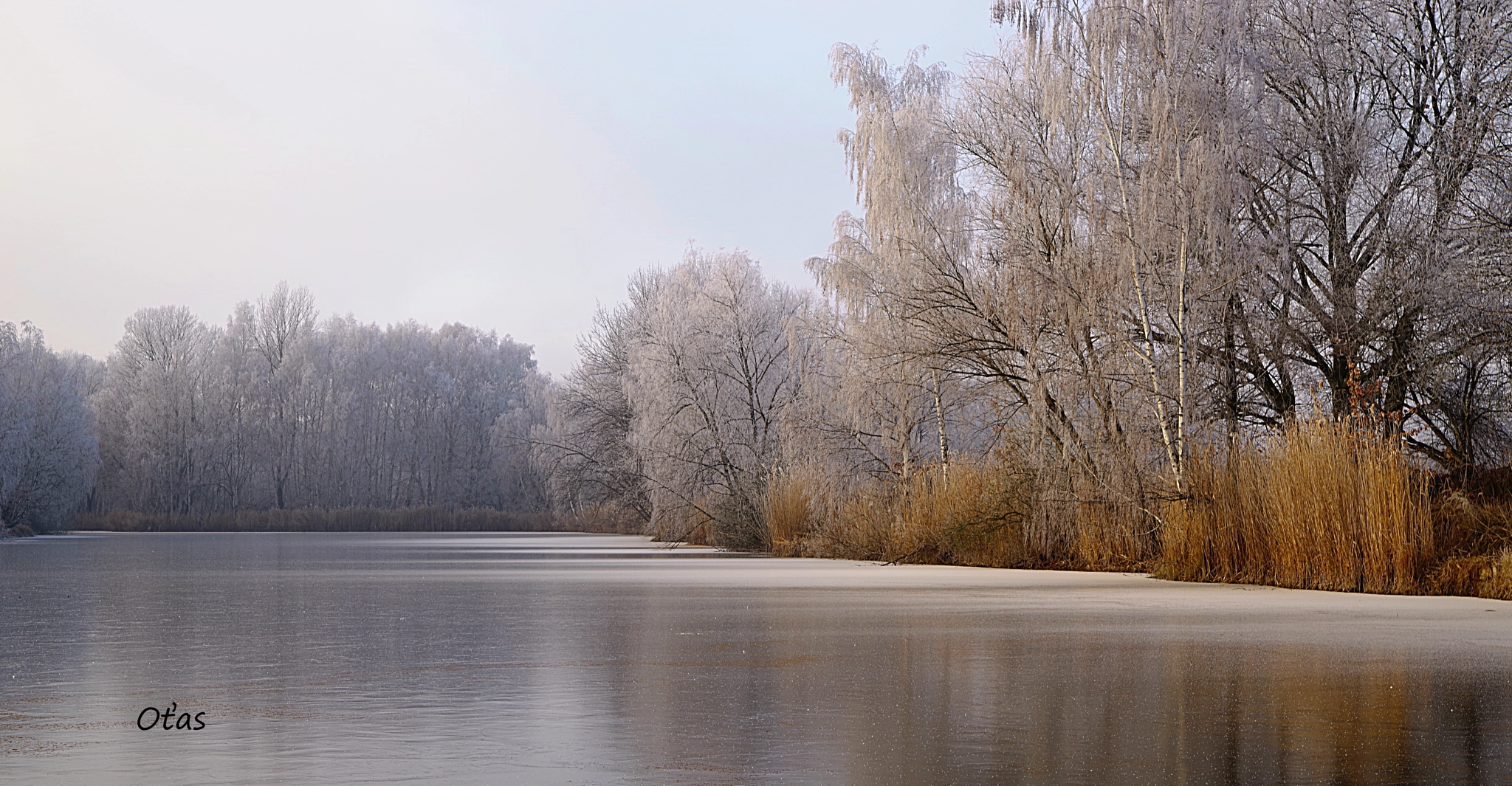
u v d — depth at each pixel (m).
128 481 105.62
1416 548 21.27
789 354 43.75
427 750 8.34
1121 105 27.34
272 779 7.51
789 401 42.09
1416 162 27.17
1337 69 27.62
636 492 60.25
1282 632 15.44
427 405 114.31
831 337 36.03
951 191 34.38
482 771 7.70
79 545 58.25
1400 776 7.50
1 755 8.25
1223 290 26.16
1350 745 8.41
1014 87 30.81
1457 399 26.20
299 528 92.88
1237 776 7.46
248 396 109.38
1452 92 26.64
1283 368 27.47
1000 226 29.44
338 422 111.00
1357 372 25.25
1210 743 8.46
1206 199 25.47
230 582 27.03
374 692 10.82
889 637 15.00
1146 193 26.00
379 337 117.94
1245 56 26.11
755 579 26.59
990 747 8.34
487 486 113.44
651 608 19.16
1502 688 10.88
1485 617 17.28
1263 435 27.08
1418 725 9.10
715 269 48.84
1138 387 26.44
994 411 31.09
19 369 77.31
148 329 109.00
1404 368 26.27
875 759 7.96
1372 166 27.05
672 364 46.75
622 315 64.81
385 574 29.91
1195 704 10.05
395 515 91.56
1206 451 25.27
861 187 35.03
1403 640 14.59
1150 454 27.05
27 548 52.34
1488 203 25.84
